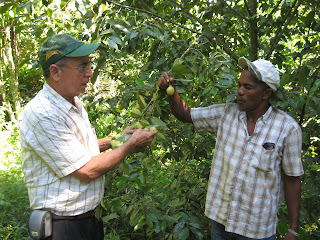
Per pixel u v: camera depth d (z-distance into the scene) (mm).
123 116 2627
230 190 1818
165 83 1917
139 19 2602
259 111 1793
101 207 1983
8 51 6266
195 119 2000
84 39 2535
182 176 2902
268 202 1773
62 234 1741
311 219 2648
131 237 3131
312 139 2604
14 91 6492
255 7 2697
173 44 2475
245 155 1780
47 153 1674
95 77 2301
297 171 1760
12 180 3947
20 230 3150
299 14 2926
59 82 1732
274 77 1693
